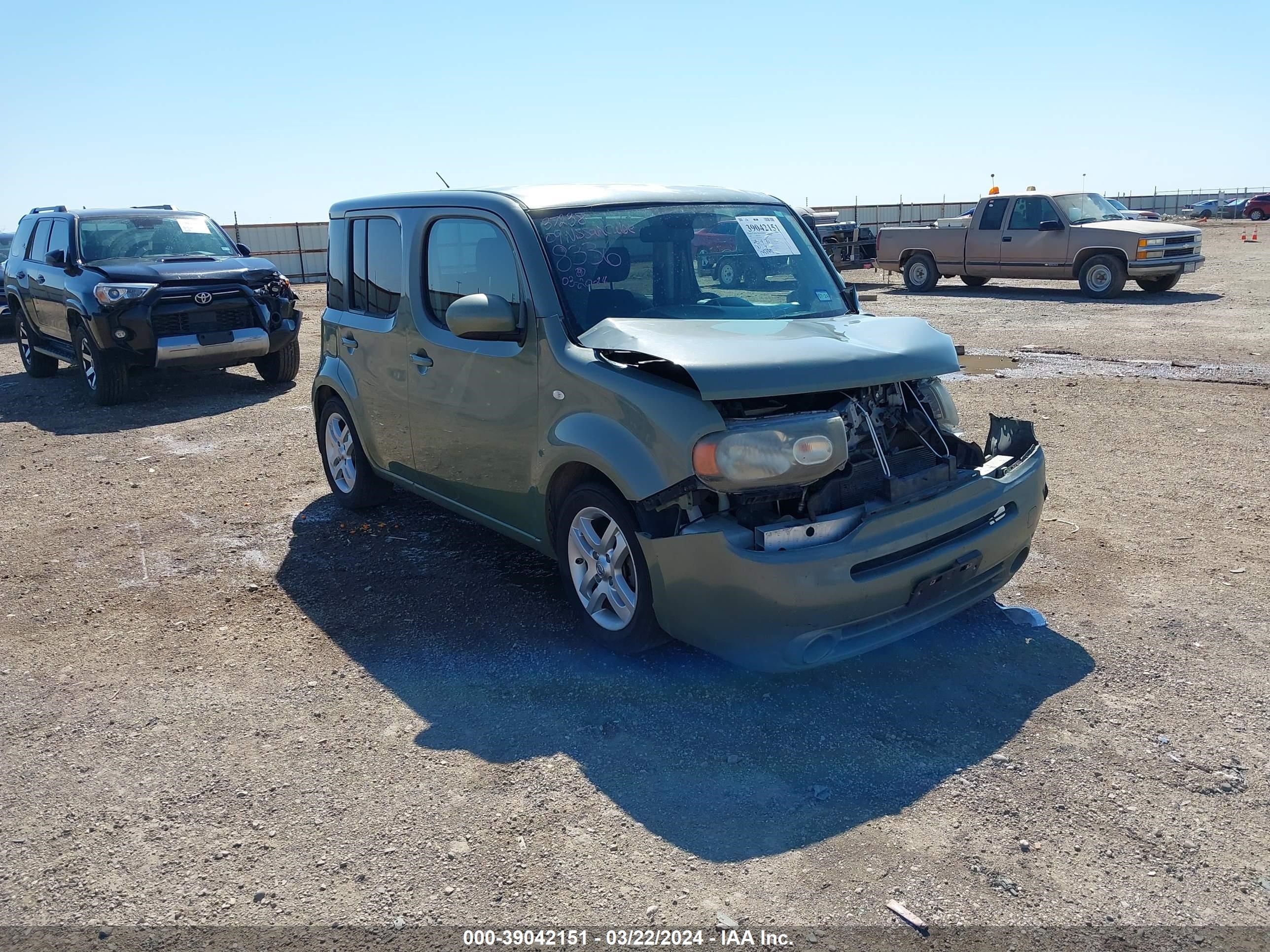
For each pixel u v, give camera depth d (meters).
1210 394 9.20
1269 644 4.16
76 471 7.90
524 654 4.34
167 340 10.38
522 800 3.28
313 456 8.11
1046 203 18.92
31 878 2.99
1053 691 3.86
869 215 42.59
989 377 10.53
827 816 3.13
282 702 4.02
